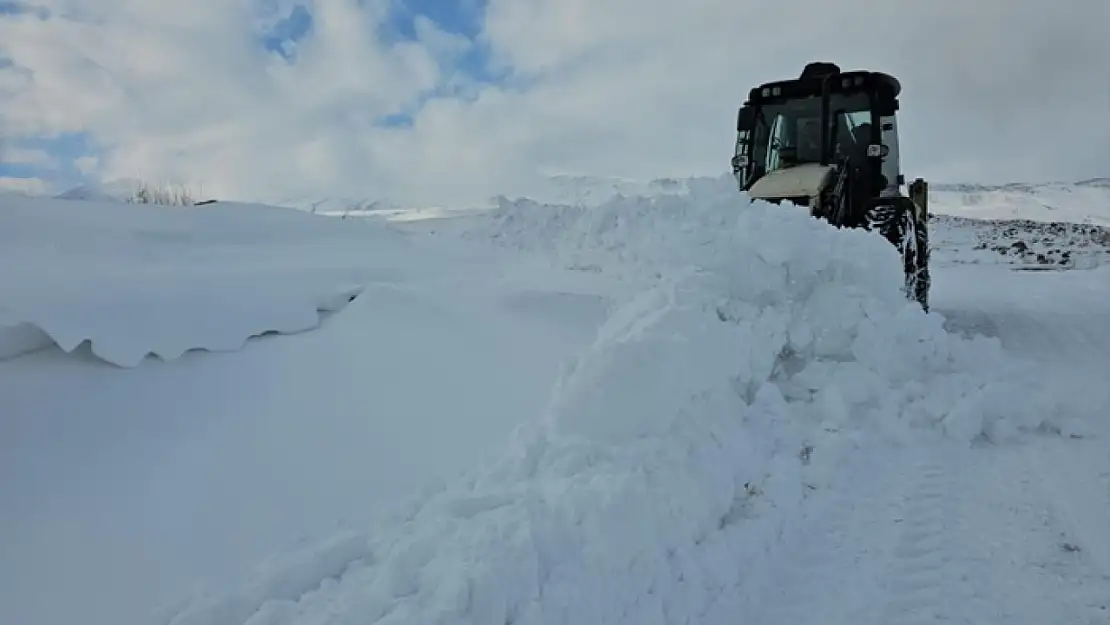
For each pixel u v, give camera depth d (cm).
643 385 307
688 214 500
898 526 288
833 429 377
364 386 372
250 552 255
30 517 252
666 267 470
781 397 381
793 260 450
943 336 441
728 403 345
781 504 299
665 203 519
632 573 229
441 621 185
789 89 637
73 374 322
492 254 703
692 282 434
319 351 393
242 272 466
